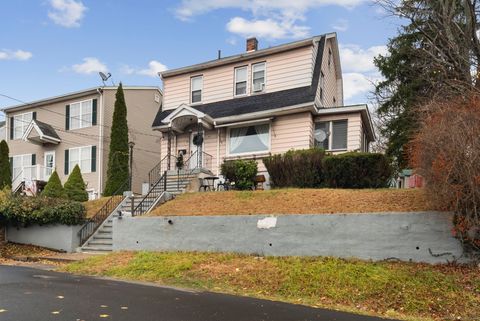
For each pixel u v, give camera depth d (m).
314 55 18.31
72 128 26.66
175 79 21.78
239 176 16.14
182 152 20.33
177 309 6.27
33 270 10.49
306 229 9.70
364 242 9.06
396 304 6.87
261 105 18.30
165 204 13.92
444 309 6.59
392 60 20.22
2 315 5.62
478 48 13.61
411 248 8.64
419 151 8.70
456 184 7.85
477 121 7.63
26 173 26.86
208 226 11.02
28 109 28.77
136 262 10.38
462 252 8.19
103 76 26.28
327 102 19.88
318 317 6.10
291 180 14.67
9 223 15.45
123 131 23.48
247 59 19.73
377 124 27.05
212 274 8.99
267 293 7.75
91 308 6.14
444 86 13.94
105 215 15.70
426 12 15.75
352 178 13.47
